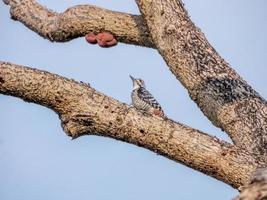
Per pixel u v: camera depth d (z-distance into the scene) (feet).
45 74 33.55
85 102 33.42
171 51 39.63
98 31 46.37
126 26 45.83
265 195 23.84
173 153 33.81
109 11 46.39
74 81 33.76
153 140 33.63
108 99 33.76
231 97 37.65
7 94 33.71
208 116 38.63
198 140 33.60
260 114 36.94
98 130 33.76
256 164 33.27
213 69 38.70
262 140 35.78
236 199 24.80
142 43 45.88
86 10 46.44
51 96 33.35
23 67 33.63
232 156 33.40
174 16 39.93
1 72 33.37
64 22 46.68
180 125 33.91
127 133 33.65
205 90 38.32
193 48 39.27
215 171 33.68
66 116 33.65
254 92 38.09
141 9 40.81
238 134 36.73
